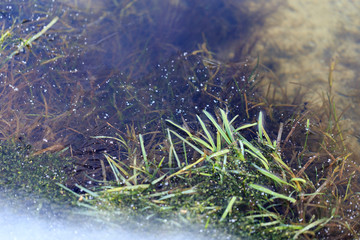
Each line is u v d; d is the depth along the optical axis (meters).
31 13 1.48
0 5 1.48
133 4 1.51
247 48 1.46
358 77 1.44
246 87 1.43
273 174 1.34
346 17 1.50
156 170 1.35
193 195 1.33
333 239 1.31
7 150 1.36
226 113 1.40
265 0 1.52
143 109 1.40
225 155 1.34
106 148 1.37
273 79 1.44
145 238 1.30
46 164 1.35
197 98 1.42
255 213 1.32
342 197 1.34
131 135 1.38
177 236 1.31
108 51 1.46
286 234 1.31
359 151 1.38
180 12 1.51
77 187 1.34
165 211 1.32
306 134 1.39
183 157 1.36
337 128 1.39
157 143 1.37
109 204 1.32
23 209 1.32
